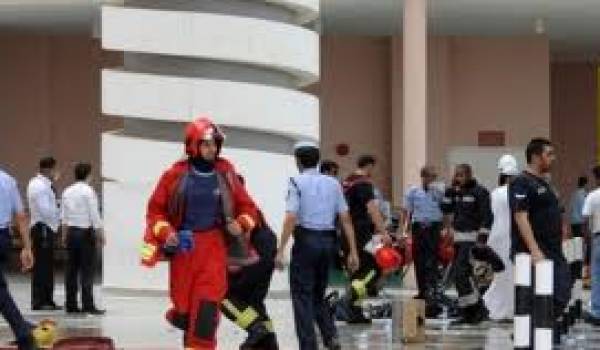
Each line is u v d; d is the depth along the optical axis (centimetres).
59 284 3422
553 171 4997
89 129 4488
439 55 4481
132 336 1977
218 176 1326
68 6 3731
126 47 2677
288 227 1630
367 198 2233
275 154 2730
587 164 4997
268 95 2719
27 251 1702
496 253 2300
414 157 3694
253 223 1334
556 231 1639
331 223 1655
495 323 2309
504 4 3812
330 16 4006
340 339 1966
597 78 5003
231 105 2683
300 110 2794
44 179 2547
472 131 4484
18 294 3055
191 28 2670
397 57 4425
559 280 1636
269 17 2814
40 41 4447
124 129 2791
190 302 1305
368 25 4212
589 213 2205
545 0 3744
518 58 4488
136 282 2720
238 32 2692
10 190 1683
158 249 1301
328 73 4525
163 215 1319
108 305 2575
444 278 2472
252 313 1656
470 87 4488
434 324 2283
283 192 2741
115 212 2719
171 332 2044
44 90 4447
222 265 1320
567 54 4881
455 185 2383
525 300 1338
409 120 3700
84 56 4488
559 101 4978
